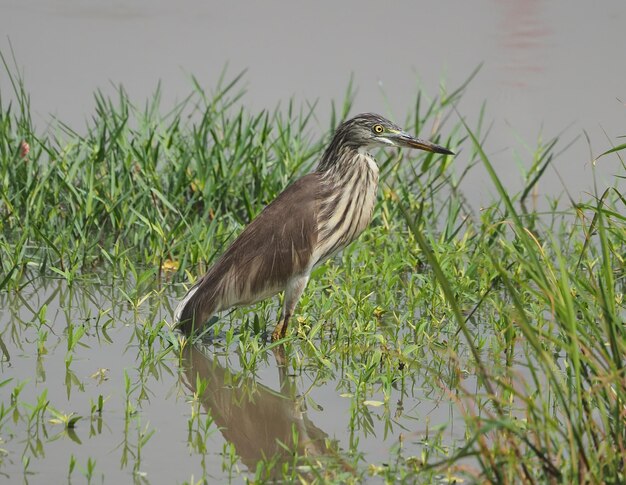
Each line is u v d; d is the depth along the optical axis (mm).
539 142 16922
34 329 11297
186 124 16797
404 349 10492
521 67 20719
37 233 13266
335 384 10422
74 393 9820
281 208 11930
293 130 18078
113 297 12320
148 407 9695
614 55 21328
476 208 16078
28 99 16188
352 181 12164
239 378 10492
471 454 7496
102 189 14625
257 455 8938
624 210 15742
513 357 10797
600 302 8594
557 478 7566
